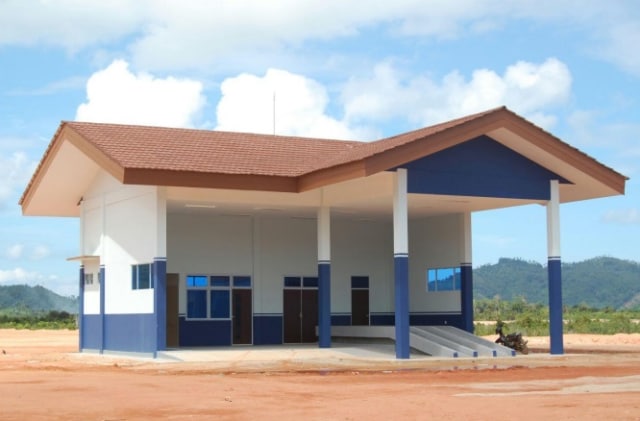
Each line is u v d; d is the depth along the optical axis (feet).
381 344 109.91
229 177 95.30
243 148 109.70
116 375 77.10
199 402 55.67
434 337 103.40
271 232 122.31
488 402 54.13
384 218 125.39
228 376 76.02
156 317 94.68
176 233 115.85
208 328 116.37
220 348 110.32
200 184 93.50
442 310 120.98
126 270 102.06
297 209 111.65
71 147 105.29
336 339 118.21
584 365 87.97
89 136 101.55
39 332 209.36
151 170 91.04
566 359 96.17
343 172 91.61
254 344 119.65
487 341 106.01
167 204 105.40
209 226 118.01
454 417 47.47
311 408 52.31
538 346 125.08
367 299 129.70
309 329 123.95
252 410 51.65
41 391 62.80
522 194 100.22
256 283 120.47
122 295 102.68
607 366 86.63
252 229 120.88
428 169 93.86
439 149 92.02
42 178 112.27
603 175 101.19
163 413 50.65
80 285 115.03
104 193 109.09
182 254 115.85
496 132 96.37
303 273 123.95
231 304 118.42
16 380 71.97
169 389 63.93
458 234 118.52
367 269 130.00
